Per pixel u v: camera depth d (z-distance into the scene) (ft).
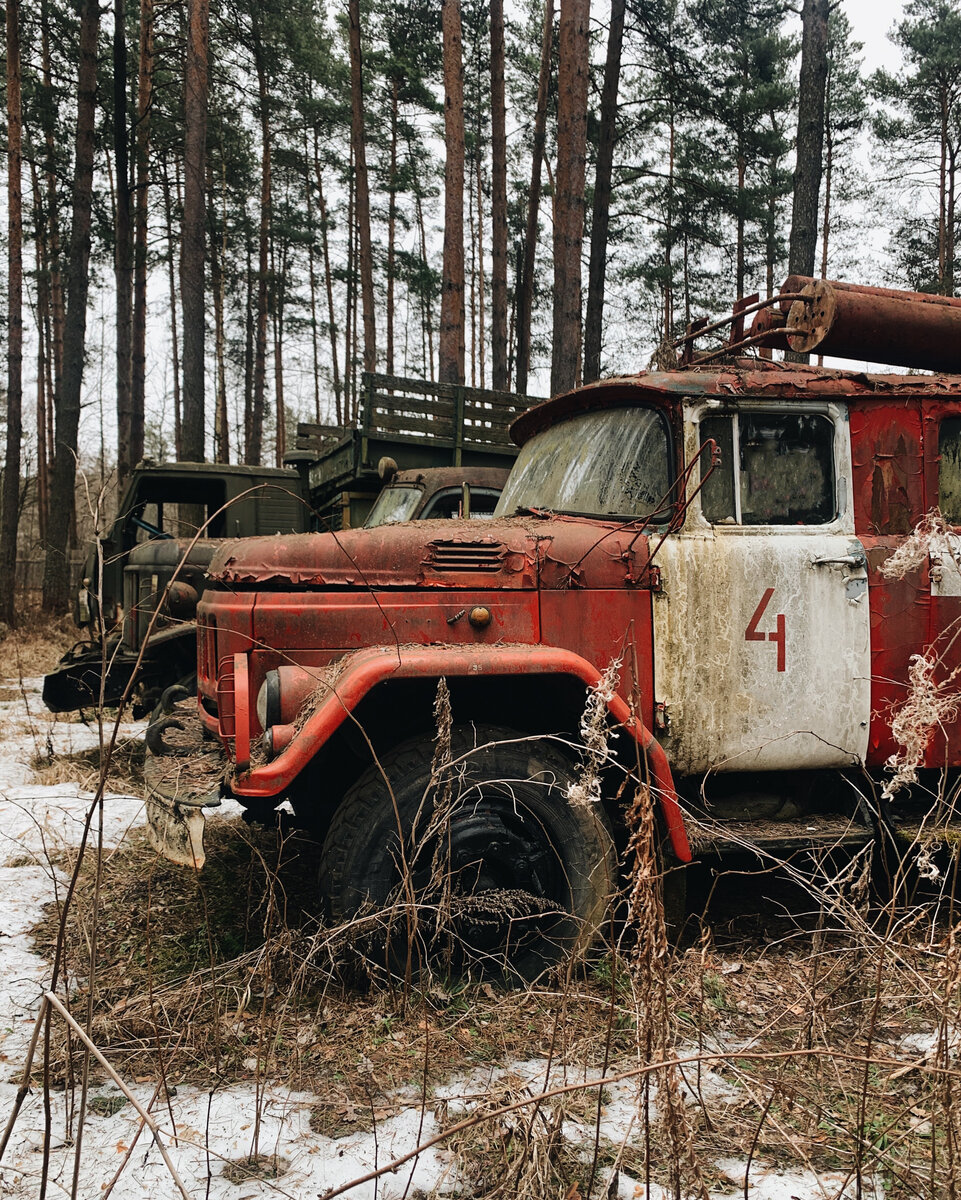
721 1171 6.77
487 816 9.61
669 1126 5.81
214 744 11.79
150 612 21.61
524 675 10.00
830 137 87.66
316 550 10.41
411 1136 7.20
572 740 10.28
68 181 70.44
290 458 28.27
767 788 11.75
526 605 10.43
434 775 8.20
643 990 6.34
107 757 5.62
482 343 82.53
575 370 38.24
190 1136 7.21
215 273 89.71
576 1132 7.27
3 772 20.24
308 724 9.00
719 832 9.61
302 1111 7.57
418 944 9.41
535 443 13.71
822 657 11.05
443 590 10.37
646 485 11.29
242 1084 8.04
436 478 20.61
